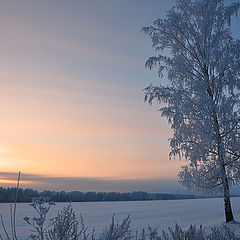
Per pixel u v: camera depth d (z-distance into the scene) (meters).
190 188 12.37
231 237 3.72
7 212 30.94
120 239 2.49
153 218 20.48
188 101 12.41
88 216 25.09
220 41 13.24
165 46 14.20
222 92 12.77
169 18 13.76
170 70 13.67
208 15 13.38
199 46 13.66
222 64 12.39
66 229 2.11
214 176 11.98
